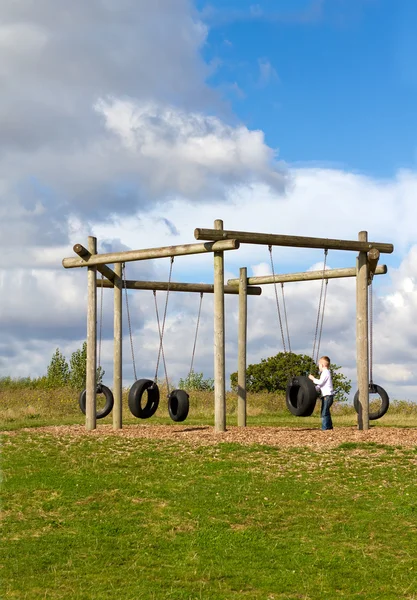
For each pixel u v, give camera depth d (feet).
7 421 81.51
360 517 38.42
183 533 36.50
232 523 37.99
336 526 37.17
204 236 57.52
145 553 33.83
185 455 51.24
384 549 34.32
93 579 30.86
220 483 44.29
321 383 62.59
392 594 29.37
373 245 63.82
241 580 30.76
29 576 31.19
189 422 79.66
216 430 60.08
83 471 47.26
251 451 52.11
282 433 59.47
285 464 48.67
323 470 47.01
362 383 63.16
